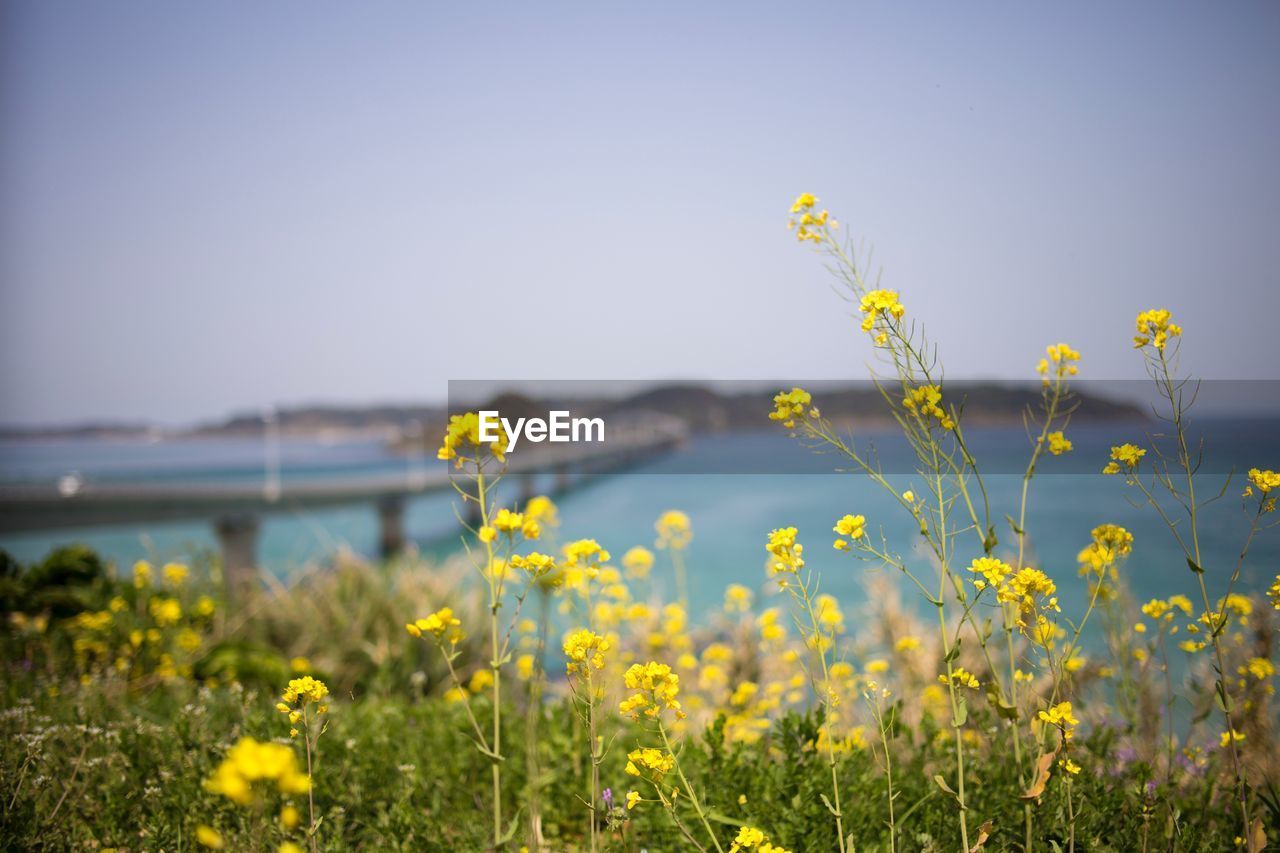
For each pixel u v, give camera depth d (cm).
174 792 308
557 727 355
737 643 470
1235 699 298
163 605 636
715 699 423
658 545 477
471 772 354
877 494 4312
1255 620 319
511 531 236
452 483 238
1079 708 324
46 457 17662
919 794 288
